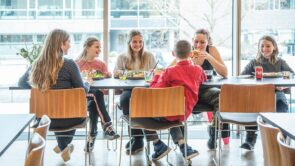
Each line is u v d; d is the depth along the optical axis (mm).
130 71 4105
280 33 4879
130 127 3342
